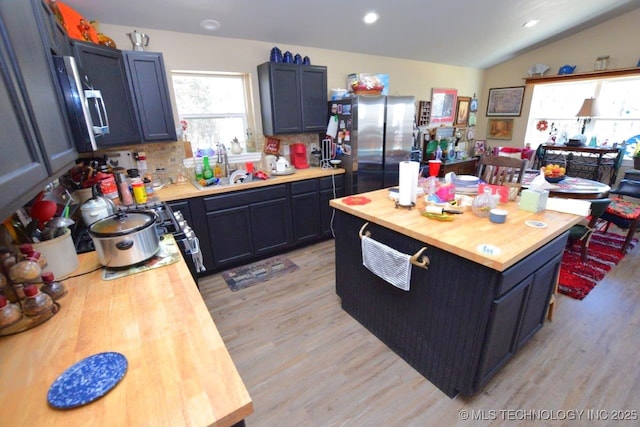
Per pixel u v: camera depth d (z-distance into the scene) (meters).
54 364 0.81
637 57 4.03
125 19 2.38
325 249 3.45
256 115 3.30
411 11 3.00
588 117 4.59
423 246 1.54
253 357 1.92
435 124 5.10
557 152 4.88
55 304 1.03
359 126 3.33
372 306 2.03
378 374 1.77
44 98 1.01
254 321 2.26
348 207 1.96
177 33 2.70
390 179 3.81
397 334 1.88
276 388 1.70
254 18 2.66
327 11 2.74
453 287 1.44
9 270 0.99
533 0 3.22
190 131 3.07
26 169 0.75
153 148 2.84
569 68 4.53
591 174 4.57
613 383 1.66
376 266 1.73
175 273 1.27
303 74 3.20
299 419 1.52
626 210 2.96
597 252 3.11
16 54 0.79
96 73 2.08
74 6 2.10
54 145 1.04
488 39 4.16
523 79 5.15
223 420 0.66
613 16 4.07
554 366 1.78
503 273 1.26
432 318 1.60
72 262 1.29
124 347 0.86
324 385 1.71
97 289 1.16
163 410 0.67
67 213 1.49
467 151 5.74
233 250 2.96
